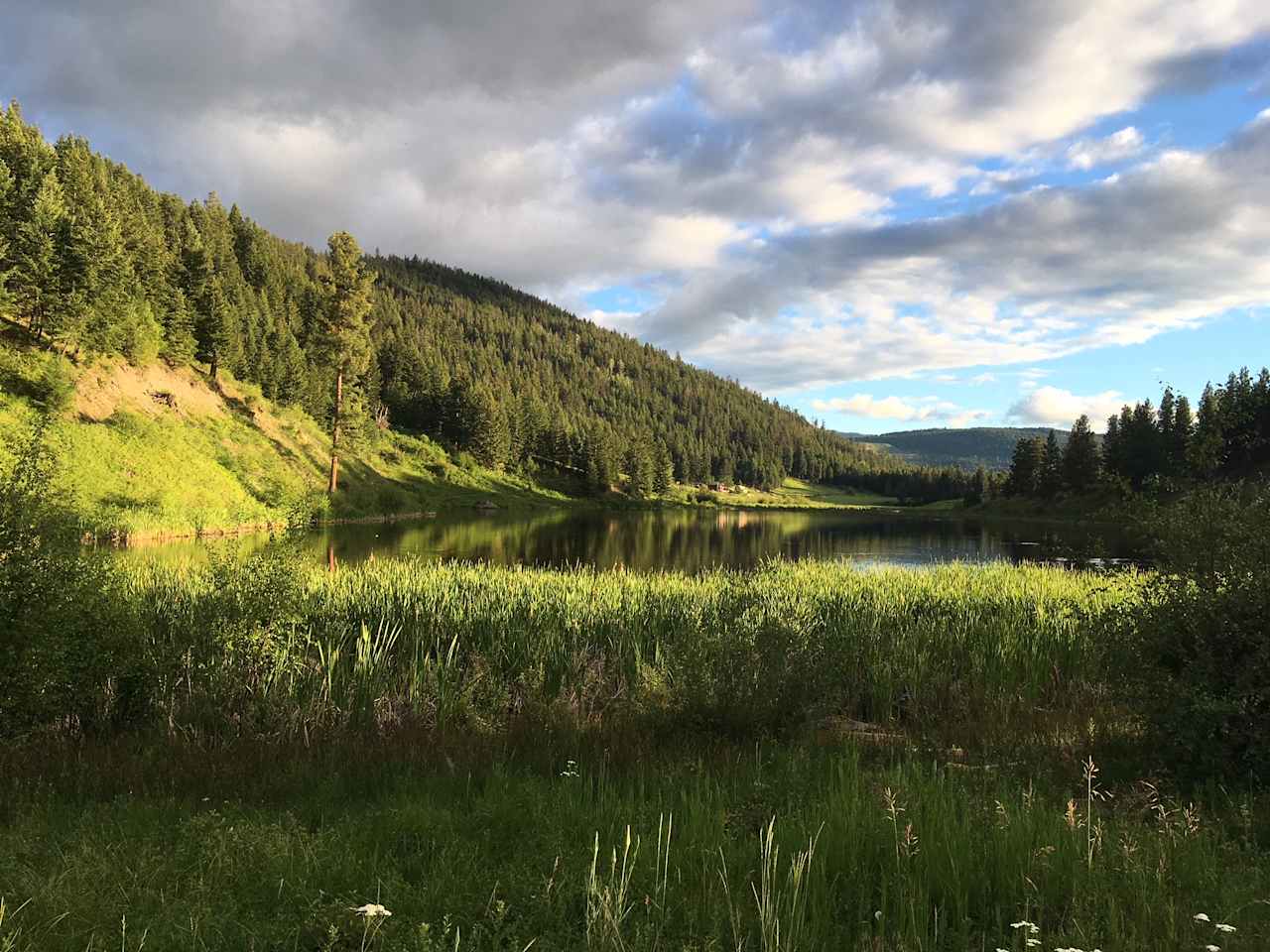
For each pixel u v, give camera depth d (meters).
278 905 3.22
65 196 58.62
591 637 11.18
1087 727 7.15
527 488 107.75
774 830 4.09
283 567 8.84
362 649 9.29
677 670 8.53
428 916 3.13
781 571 22.31
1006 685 9.31
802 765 5.75
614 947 2.79
